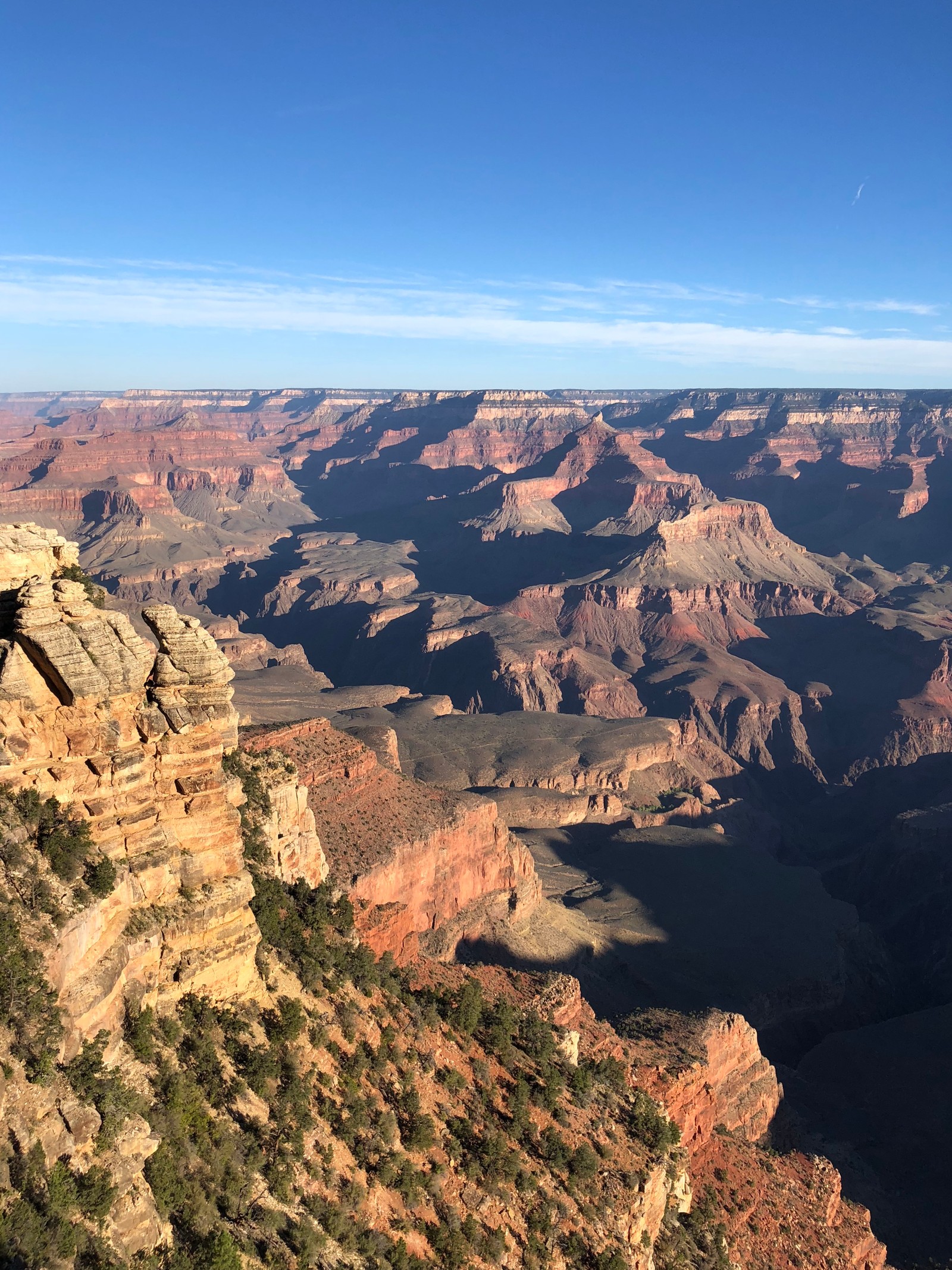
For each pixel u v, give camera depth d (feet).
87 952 78.84
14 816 79.87
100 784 85.35
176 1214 74.33
